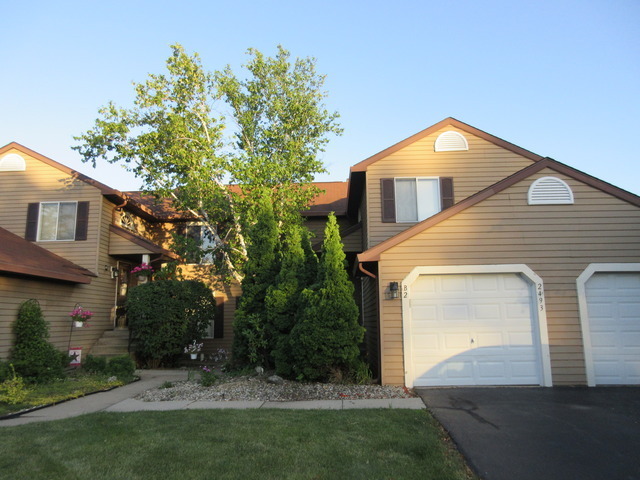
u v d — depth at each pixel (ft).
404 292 30.09
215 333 53.93
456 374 29.27
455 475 14.37
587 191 30.66
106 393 29.89
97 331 46.47
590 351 28.89
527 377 29.04
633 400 24.50
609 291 29.86
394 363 29.50
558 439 17.88
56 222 47.03
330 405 24.14
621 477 14.23
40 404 25.44
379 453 16.31
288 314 33.17
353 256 49.42
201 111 46.70
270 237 36.81
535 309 29.63
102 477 14.39
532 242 30.25
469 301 30.14
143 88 45.78
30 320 34.30
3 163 47.88
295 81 48.67
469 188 41.60
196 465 15.29
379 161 42.45
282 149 48.47
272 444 17.29
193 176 44.04
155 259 51.47
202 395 27.53
